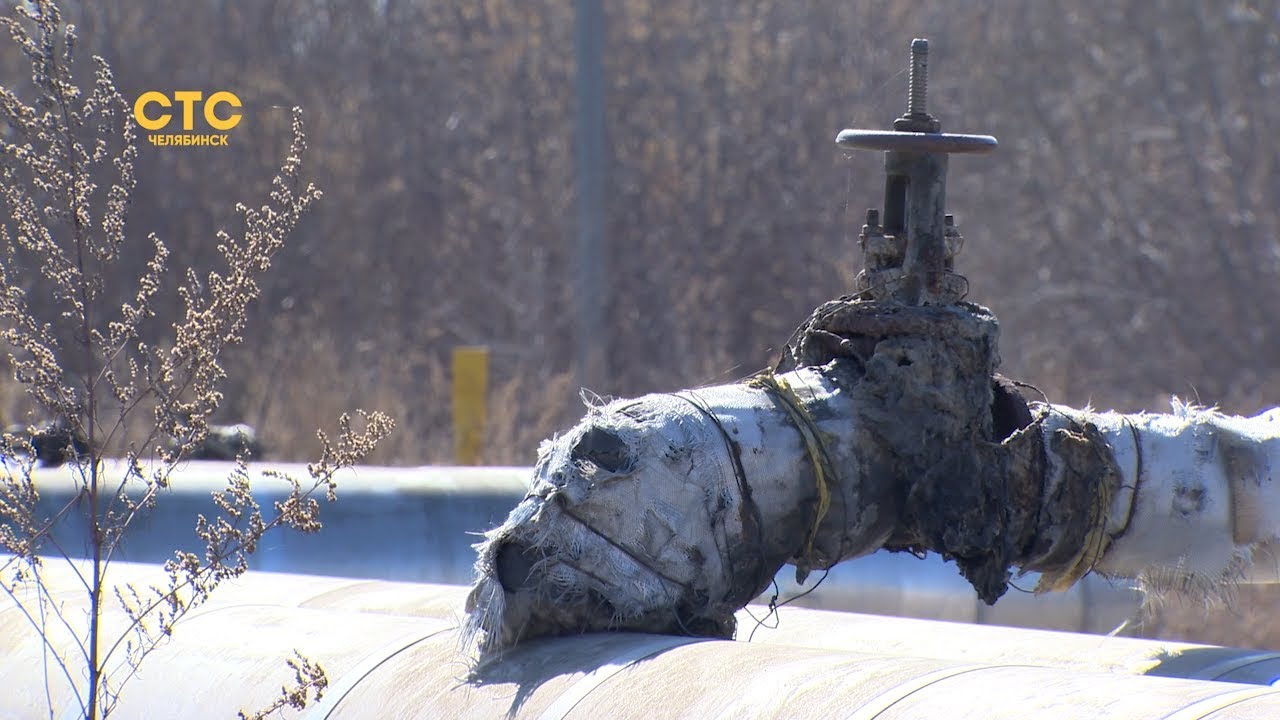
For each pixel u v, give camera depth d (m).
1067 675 9.76
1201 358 65.31
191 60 67.38
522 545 11.52
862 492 12.38
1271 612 29.80
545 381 51.00
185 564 12.95
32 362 12.95
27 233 12.74
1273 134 70.56
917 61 12.93
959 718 9.07
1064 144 71.25
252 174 65.06
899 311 12.62
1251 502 13.26
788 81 69.12
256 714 11.38
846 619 15.48
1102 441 13.05
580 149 38.97
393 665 11.65
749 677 10.14
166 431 13.38
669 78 69.69
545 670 10.93
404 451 42.22
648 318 64.94
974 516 12.38
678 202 67.62
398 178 68.75
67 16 65.25
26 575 14.11
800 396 12.48
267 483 19.73
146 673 12.40
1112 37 72.88
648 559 11.57
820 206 67.12
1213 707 8.78
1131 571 13.39
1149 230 69.38
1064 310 66.81
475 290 66.94
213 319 13.09
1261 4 72.12
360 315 65.00
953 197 71.12
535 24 72.06
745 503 11.88
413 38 71.56
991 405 12.94
